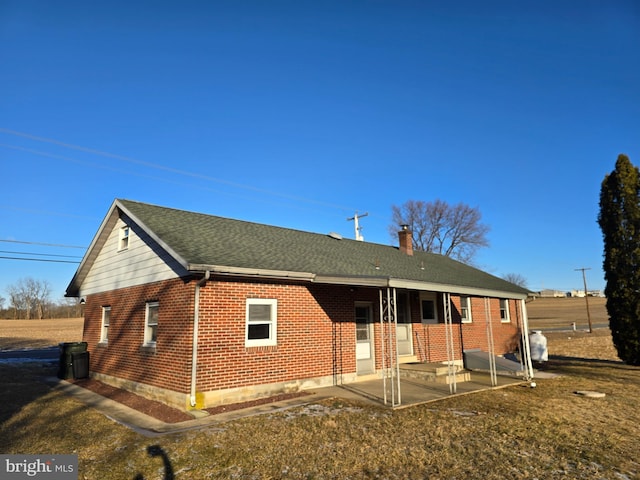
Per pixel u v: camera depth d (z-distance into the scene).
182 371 9.80
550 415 8.87
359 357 13.75
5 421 8.55
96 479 5.58
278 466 5.96
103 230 14.62
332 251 15.56
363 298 14.05
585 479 5.54
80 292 17.12
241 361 10.43
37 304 86.44
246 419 8.44
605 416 8.84
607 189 18.75
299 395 10.95
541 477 5.60
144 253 12.35
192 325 9.74
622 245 18.09
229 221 15.02
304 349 11.90
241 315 10.61
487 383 13.00
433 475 5.66
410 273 15.30
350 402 10.00
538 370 16.22
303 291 12.17
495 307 20.97
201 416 8.84
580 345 27.78
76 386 13.23
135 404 10.28
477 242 46.00
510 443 6.95
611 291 18.33
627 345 17.66
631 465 6.04
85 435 7.51
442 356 17.02
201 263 9.46
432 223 47.16
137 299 12.38
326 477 5.61
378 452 6.49
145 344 11.66
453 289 11.93
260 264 10.76
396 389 11.75
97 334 14.91
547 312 75.00
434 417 8.62
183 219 13.25
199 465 6.00
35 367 18.23
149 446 6.78
